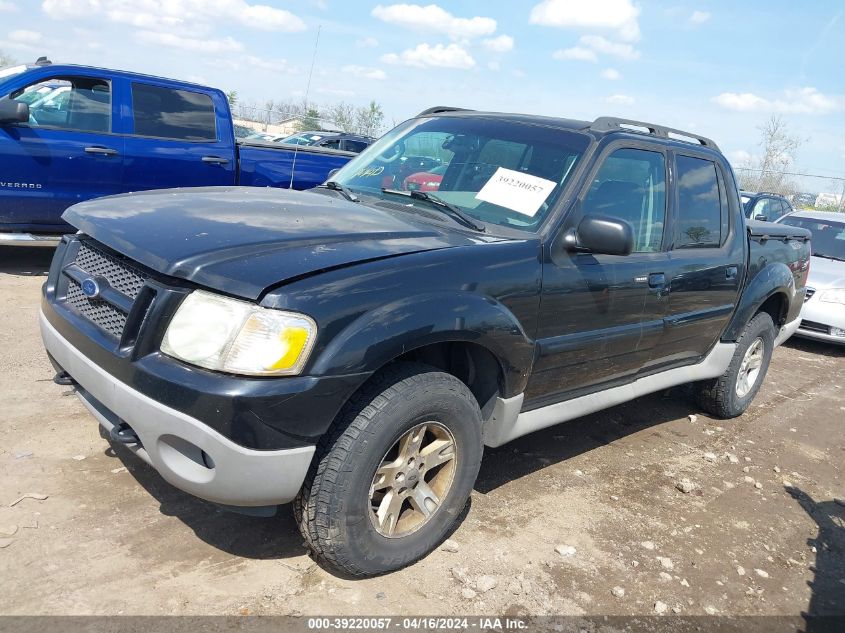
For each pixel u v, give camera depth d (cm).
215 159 755
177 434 233
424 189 372
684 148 432
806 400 640
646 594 303
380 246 278
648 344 399
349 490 254
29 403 393
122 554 274
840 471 483
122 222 283
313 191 389
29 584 251
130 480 326
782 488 438
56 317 287
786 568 344
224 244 255
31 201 664
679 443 488
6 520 284
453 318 271
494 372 312
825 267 876
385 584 280
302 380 234
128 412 244
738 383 532
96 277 274
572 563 316
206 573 271
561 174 348
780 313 558
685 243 425
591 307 346
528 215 335
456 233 316
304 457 243
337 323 241
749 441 514
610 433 487
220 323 234
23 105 637
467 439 294
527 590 291
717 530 371
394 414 259
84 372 263
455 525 332
